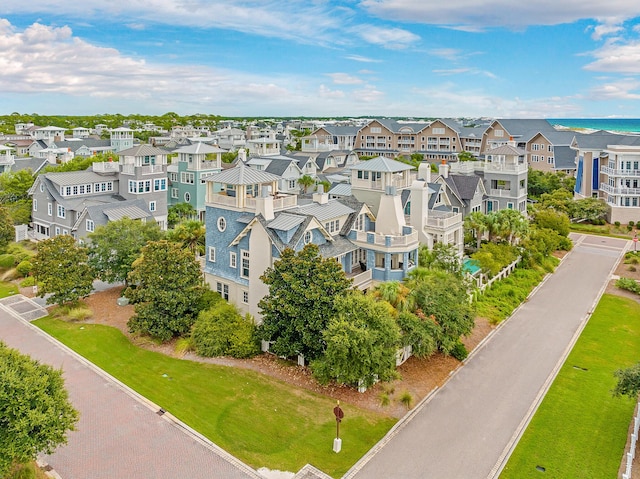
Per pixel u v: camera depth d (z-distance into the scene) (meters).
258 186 40.19
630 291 47.97
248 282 37.59
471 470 23.23
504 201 66.81
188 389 29.77
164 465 23.09
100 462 23.17
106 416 26.83
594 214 73.88
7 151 85.06
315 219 36.62
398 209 41.88
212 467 23.08
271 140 102.69
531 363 33.78
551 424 26.86
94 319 40.03
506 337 37.94
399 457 24.06
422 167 54.56
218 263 40.09
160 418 26.81
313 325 29.84
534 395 29.80
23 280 49.62
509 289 45.66
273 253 35.81
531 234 54.75
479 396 29.69
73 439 24.77
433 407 28.47
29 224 67.88
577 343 36.94
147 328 34.91
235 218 38.16
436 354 34.31
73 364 32.66
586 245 65.25
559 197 78.44
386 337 28.06
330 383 30.42
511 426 26.69
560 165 107.00
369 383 28.80
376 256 41.88
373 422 26.81
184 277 35.56
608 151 79.25
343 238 41.03
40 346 35.22
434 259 41.94
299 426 26.33
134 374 31.42
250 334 34.06
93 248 44.84
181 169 72.44
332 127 161.12
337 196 50.84
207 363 32.94
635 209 72.56
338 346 26.61
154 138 168.50
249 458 23.81
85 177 62.78
